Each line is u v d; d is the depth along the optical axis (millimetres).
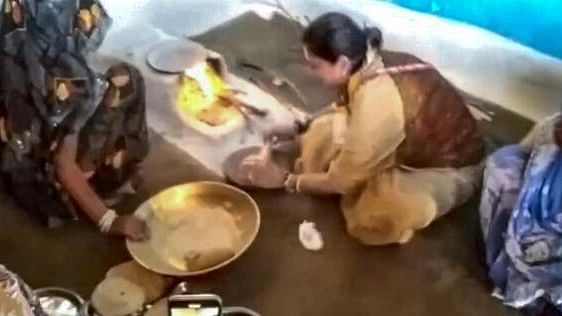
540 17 1866
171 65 2098
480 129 1966
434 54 1953
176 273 1865
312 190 2008
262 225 1981
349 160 1958
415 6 1940
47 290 1862
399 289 1872
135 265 1899
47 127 1915
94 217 1962
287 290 1878
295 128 2043
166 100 2102
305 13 2018
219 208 1979
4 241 1984
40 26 1841
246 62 2078
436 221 1968
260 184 2027
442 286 1872
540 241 1773
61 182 1958
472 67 1943
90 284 1904
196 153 2070
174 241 1925
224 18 2096
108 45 2057
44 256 1955
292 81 2041
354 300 1860
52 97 1886
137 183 2043
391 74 1914
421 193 1926
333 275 1898
